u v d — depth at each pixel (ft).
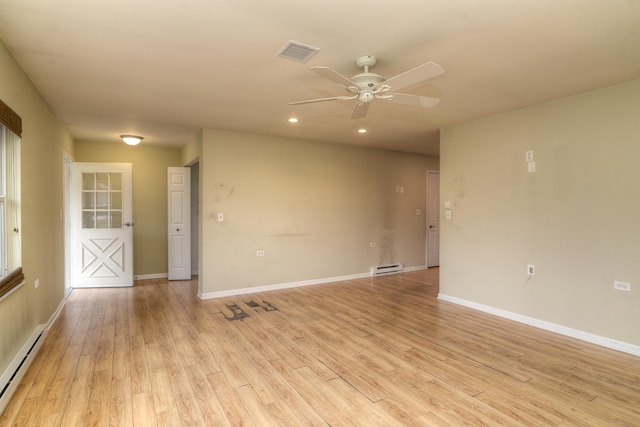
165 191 21.50
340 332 12.01
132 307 14.92
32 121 10.24
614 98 10.62
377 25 7.18
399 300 16.07
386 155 22.18
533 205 12.65
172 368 9.34
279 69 9.41
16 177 8.98
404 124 15.49
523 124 12.93
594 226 11.09
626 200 10.42
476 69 9.41
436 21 7.02
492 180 13.96
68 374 8.96
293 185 18.65
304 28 7.30
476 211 14.58
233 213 16.93
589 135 11.17
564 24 7.15
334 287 18.63
